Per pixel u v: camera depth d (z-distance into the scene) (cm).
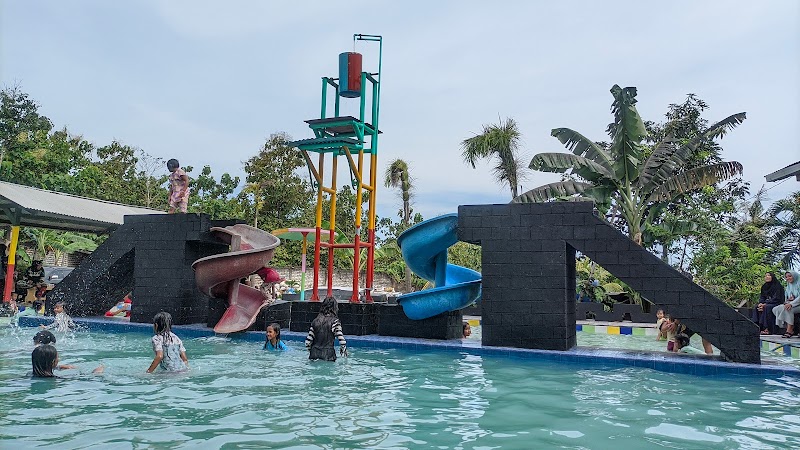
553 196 1869
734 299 1689
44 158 2538
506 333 900
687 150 1812
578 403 522
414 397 535
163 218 1208
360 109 1121
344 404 495
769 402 541
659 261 830
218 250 1277
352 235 3656
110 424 406
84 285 1262
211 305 1122
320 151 1151
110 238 1255
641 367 769
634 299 1831
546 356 830
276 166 3603
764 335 1142
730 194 2536
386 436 391
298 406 482
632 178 1786
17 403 473
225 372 657
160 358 638
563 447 373
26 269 2008
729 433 420
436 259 1109
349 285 3225
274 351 851
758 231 2319
